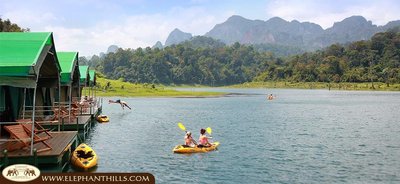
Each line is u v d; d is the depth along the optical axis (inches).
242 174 822.5
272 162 940.6
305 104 3371.1
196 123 1785.2
